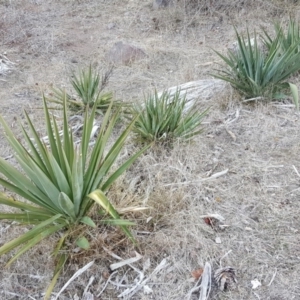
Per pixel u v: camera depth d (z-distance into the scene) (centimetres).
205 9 622
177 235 258
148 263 244
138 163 319
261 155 331
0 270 244
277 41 402
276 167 316
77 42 577
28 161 229
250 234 262
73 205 227
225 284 233
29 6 683
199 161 325
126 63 510
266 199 288
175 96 365
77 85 400
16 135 372
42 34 594
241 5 613
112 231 255
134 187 297
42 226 216
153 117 327
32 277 240
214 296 229
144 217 267
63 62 520
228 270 238
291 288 230
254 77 391
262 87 393
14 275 240
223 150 338
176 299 228
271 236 261
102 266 242
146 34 593
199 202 286
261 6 603
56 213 240
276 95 393
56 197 229
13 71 502
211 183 301
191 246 252
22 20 633
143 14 643
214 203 286
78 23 633
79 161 220
